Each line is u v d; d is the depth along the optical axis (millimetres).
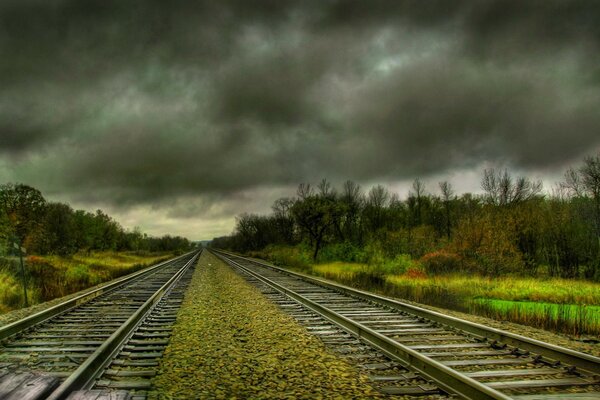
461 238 25641
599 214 28234
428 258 26016
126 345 7707
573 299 16125
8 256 25719
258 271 29875
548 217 27547
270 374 6047
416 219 64625
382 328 9312
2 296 15508
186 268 33781
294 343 7848
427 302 14609
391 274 25609
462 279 21531
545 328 10289
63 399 4594
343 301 13883
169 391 5391
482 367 6348
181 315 11227
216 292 16594
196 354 7152
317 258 42219
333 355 7008
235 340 8188
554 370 6062
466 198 58719
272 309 11984
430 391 5301
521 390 5391
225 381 5762
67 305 12547
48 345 7984
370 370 6203
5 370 5434
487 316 11930
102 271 31062
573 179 30984
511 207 33906
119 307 13148
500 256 23547
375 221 60781
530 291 17719
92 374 5816
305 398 5145
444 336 8469
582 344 8328
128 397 4668
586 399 5008
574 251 25828
